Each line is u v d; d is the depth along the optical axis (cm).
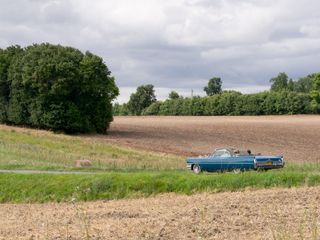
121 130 10062
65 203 3244
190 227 1902
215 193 3161
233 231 1809
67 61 8550
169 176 3525
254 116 15500
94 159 5297
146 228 1905
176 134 9519
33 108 8738
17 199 3506
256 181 3334
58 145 6794
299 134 9562
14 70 9000
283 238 1555
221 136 9288
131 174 3625
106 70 8994
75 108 8600
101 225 2031
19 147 6219
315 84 16088
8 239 1817
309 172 3631
